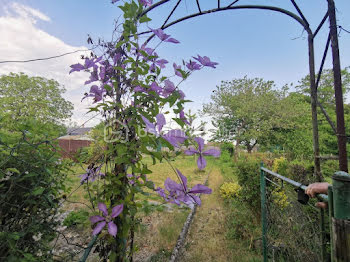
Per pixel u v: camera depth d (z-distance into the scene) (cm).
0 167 79
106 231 86
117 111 94
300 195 98
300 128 1275
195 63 94
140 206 89
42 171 85
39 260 81
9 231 77
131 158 87
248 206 285
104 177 91
